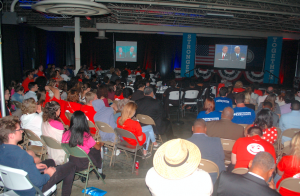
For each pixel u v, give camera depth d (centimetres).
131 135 290
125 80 762
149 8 851
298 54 1382
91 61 1515
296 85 1273
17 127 192
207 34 1345
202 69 1455
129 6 866
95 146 264
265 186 146
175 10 889
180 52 1522
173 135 488
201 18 990
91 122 338
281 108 420
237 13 873
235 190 149
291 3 748
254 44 1424
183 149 142
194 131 234
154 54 1517
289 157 204
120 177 297
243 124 338
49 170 216
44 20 1091
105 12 566
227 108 277
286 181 191
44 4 488
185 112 693
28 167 185
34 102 290
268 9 806
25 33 1144
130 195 257
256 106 544
